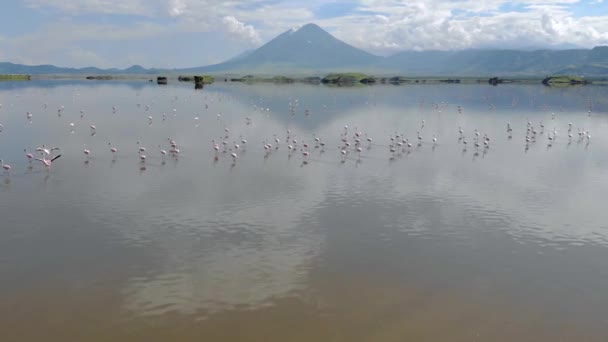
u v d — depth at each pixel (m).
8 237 28.81
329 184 41.66
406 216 33.81
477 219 33.53
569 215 34.72
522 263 26.80
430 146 61.31
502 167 49.72
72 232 29.75
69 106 100.81
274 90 173.00
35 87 170.25
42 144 57.28
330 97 139.75
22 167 45.75
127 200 36.09
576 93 171.00
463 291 23.58
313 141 62.78
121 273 24.66
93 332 19.73
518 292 23.61
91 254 26.75
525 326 20.78
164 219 32.19
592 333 20.41
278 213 33.84
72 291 22.86
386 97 143.50
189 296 22.58
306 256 27.02
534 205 36.91
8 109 92.31
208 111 95.62
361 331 20.09
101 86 186.00
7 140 59.41
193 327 20.16
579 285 24.45
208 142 60.62
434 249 28.34
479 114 99.38
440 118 91.31
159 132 67.69
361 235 30.17
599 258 27.61
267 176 43.91
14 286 23.22
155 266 25.47
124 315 20.95
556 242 29.80
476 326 20.67
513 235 30.80
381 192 39.50
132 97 128.12
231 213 33.62
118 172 44.47
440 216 33.97
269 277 24.52
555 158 54.94
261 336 19.61
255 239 29.20
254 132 69.62
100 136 63.50
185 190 38.94
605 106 119.75
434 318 21.17
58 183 40.38
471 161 52.50
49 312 21.14
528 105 121.44
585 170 48.94
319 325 20.44
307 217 33.19
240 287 23.42
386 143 62.47
